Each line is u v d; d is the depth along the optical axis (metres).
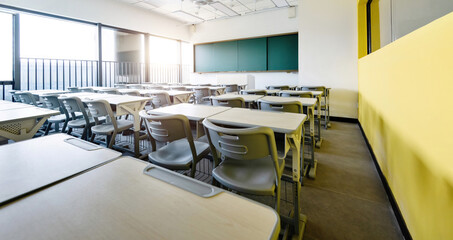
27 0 4.75
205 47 8.75
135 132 2.52
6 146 0.89
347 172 2.30
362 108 3.77
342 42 4.77
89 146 0.90
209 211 0.49
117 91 3.80
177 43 8.97
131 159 0.77
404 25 2.76
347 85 4.79
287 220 1.38
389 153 1.80
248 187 1.11
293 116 1.56
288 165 2.10
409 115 1.34
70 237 0.42
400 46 1.55
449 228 0.87
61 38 5.79
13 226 0.44
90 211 0.49
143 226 0.45
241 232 0.43
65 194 0.55
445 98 0.92
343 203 1.75
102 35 6.19
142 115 1.40
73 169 0.68
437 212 0.97
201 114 1.67
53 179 0.62
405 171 1.38
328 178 2.17
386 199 1.80
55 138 1.00
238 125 1.35
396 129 1.61
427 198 1.07
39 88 5.39
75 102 2.49
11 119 1.44
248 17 7.71
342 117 4.91
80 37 6.12
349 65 4.74
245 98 2.76
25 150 0.84
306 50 5.15
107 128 2.38
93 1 5.85
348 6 4.65
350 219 1.56
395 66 1.67
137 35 7.55
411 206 1.27
